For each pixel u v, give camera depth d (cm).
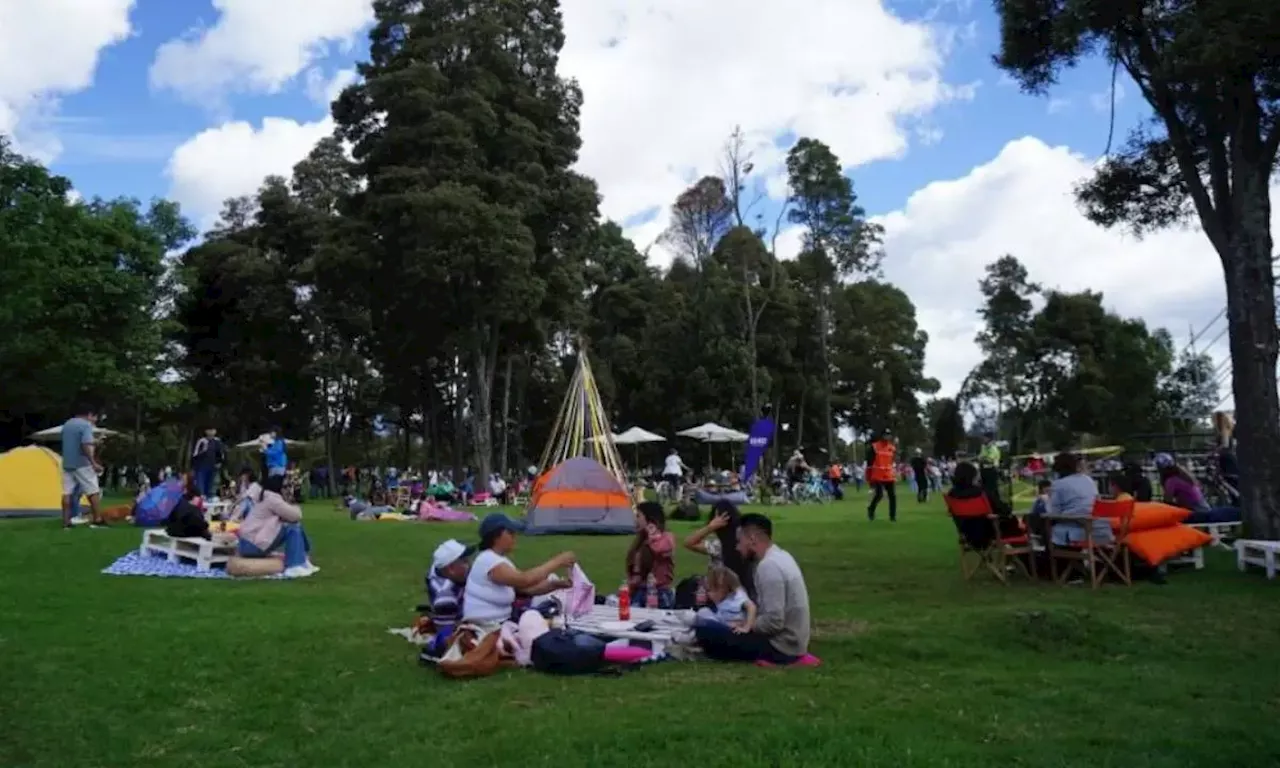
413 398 5647
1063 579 1223
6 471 2388
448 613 869
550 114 4209
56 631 914
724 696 668
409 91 3803
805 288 6412
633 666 763
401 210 3719
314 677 749
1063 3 1415
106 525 1847
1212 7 1143
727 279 5734
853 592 1181
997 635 863
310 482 4962
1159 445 3888
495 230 3659
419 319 4100
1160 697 669
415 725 620
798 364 6375
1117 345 6112
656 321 6072
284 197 5066
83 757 573
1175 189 1670
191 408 5247
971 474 1259
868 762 521
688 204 5878
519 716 629
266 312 4969
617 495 2084
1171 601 1059
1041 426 6475
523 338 4431
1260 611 988
